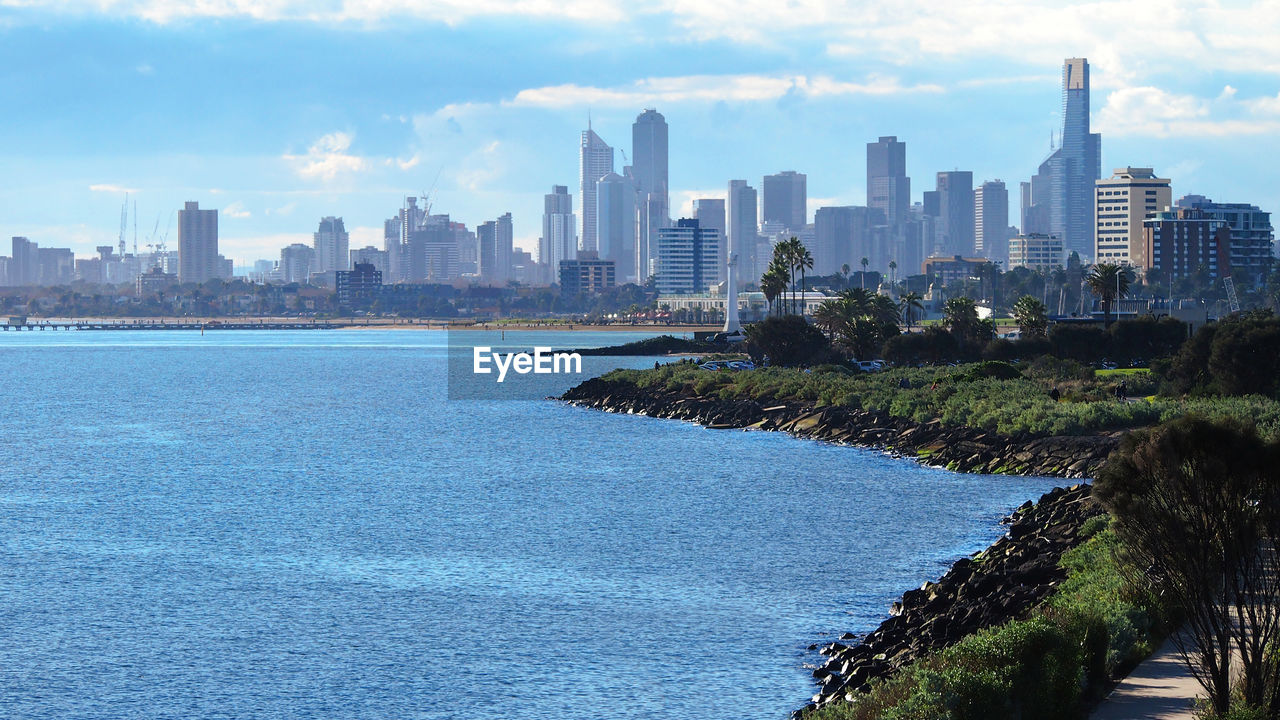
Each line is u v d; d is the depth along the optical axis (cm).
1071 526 6209
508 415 17100
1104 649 3244
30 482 10600
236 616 5716
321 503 9200
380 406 19388
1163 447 2709
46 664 5006
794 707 4288
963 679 2853
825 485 9369
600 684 4612
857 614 5506
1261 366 11644
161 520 8469
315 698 4556
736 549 7038
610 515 8356
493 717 4306
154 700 4569
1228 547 2684
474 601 5922
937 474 9812
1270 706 2688
